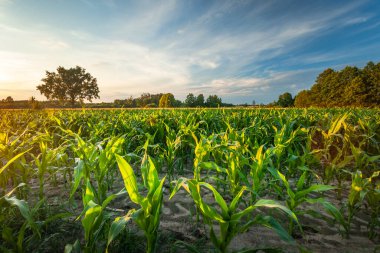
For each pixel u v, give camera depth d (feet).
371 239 7.18
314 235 7.35
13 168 9.07
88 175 7.73
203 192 10.73
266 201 4.56
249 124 19.56
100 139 15.55
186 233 7.36
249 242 6.94
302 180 6.52
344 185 11.87
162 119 19.47
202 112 24.25
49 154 8.48
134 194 4.72
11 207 7.63
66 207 8.96
